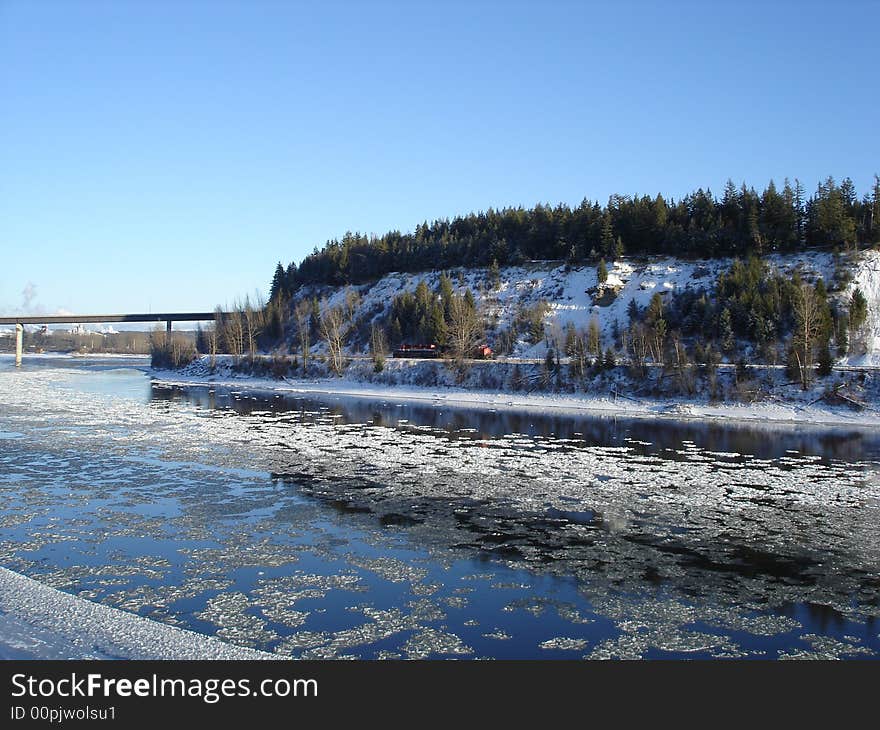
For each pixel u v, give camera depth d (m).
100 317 175.88
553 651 14.78
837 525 25.61
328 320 134.38
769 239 112.31
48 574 19.16
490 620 16.47
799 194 122.06
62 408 62.47
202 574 19.45
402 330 120.75
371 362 100.19
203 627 15.75
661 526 25.30
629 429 55.12
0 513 25.67
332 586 18.66
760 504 28.83
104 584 18.47
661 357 84.44
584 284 118.31
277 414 62.44
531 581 19.30
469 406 74.12
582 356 81.00
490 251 137.25
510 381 83.12
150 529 23.86
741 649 15.09
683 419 63.25
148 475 33.06
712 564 21.05
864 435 52.44
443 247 145.75
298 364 107.19
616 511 27.42
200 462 36.66
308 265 173.12
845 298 92.00
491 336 108.88
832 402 64.12
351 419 59.53
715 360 77.06
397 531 24.17
